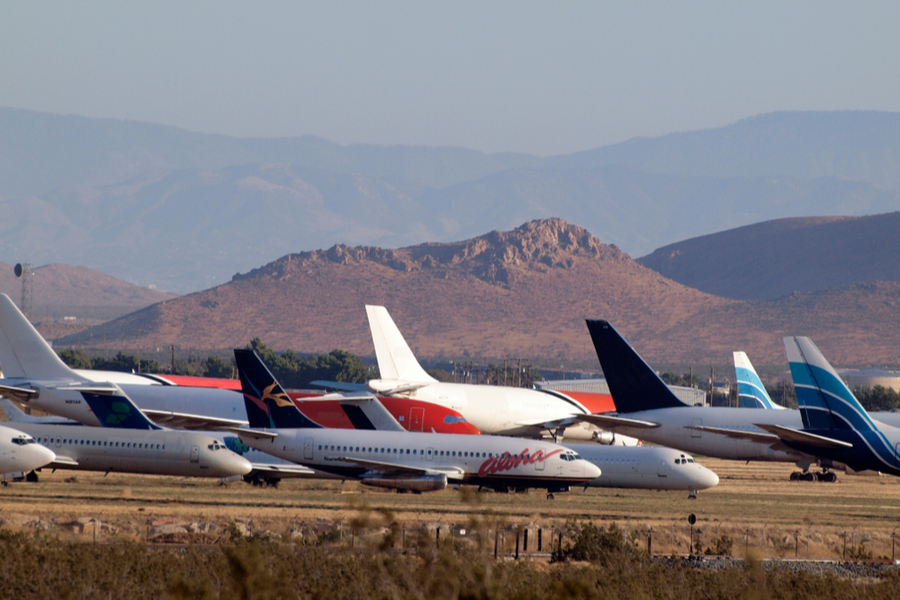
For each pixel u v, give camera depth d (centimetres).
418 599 11638
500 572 13575
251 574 11475
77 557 15312
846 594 15875
